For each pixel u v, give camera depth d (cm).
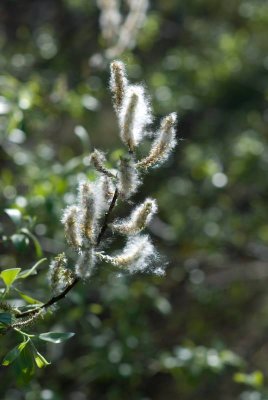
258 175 206
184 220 192
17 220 96
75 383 160
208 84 227
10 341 125
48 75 185
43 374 149
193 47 241
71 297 119
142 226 71
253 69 245
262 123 242
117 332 157
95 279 129
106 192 72
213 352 138
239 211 224
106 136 220
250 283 226
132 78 182
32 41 199
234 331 224
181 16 252
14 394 139
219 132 242
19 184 135
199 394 202
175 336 207
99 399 163
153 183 217
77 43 209
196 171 193
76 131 117
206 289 197
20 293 81
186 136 241
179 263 190
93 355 144
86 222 71
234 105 246
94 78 159
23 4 218
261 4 249
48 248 133
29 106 123
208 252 188
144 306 152
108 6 134
